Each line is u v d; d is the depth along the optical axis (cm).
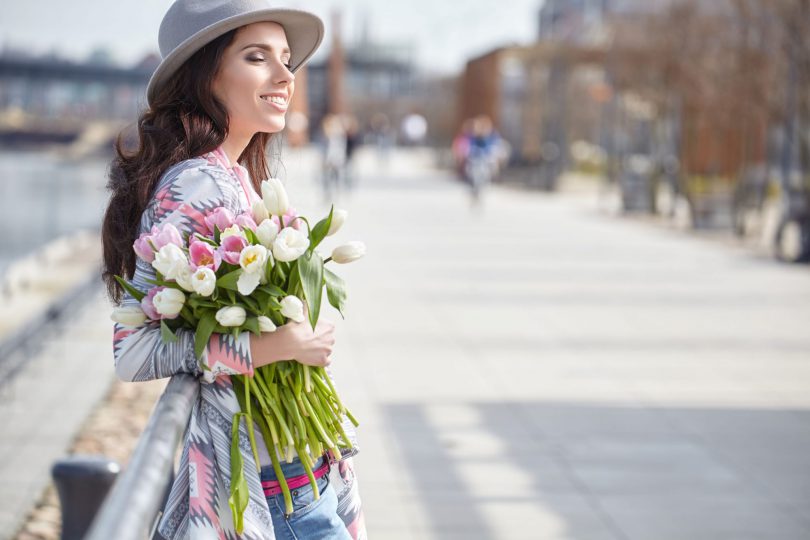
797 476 580
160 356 223
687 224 2191
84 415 693
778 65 1756
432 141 8331
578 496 542
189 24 237
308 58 264
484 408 710
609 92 3064
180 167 232
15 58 10962
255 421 234
